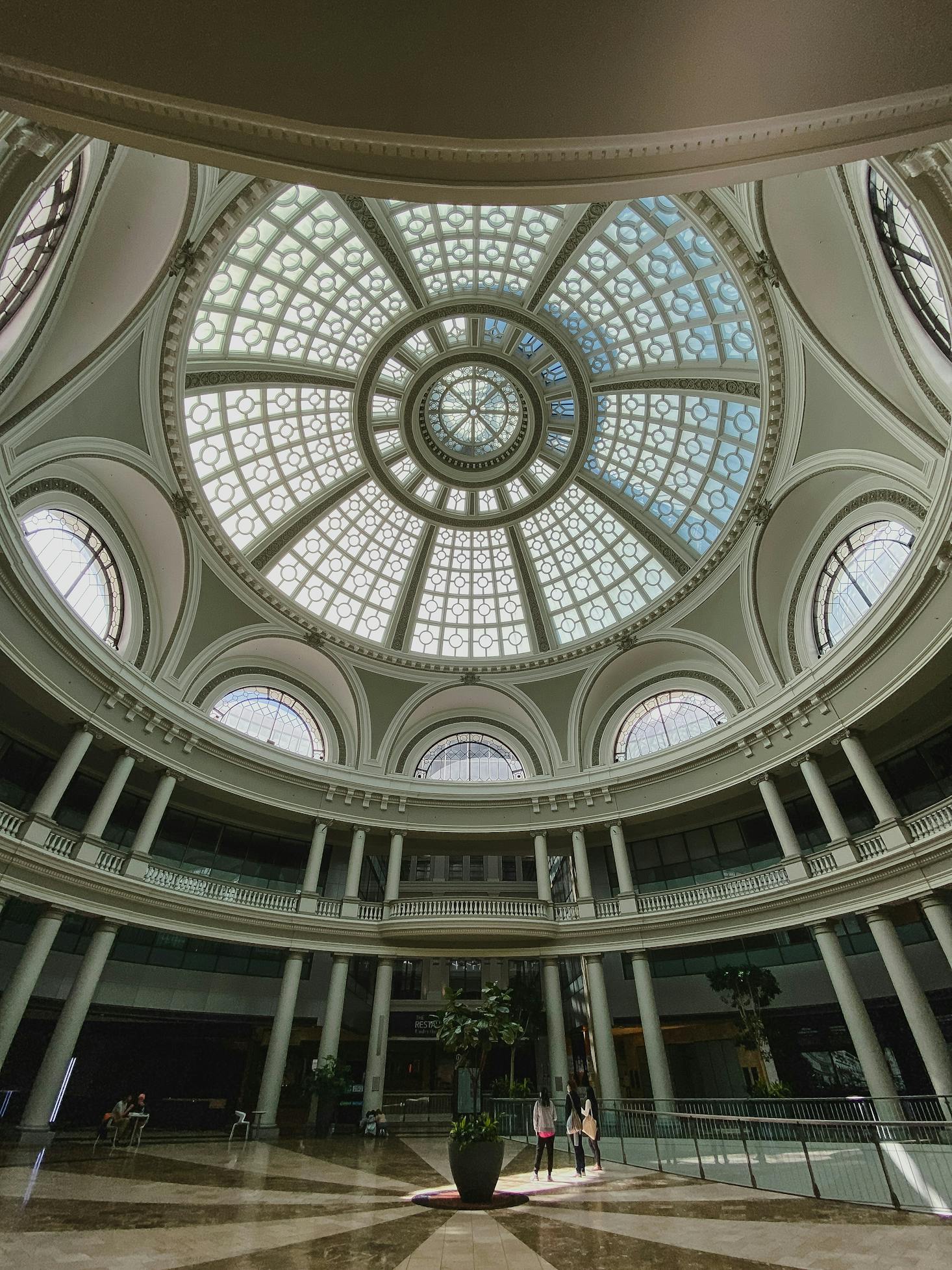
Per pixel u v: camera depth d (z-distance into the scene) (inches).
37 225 437.7
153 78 151.9
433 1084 934.4
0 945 685.3
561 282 888.9
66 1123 705.6
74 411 628.7
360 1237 242.5
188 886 773.3
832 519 780.6
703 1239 240.5
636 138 169.6
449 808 984.9
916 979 596.7
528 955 846.5
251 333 837.2
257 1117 700.0
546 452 1040.8
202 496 821.2
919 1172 292.2
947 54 153.1
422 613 1132.5
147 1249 214.2
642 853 987.3
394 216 810.8
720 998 834.8
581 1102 653.3
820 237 563.8
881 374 593.3
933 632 599.2
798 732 770.8
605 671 1056.8
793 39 148.2
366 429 983.0
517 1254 218.1
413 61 150.9
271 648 997.2
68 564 725.3
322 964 920.3
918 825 630.5
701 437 912.3
